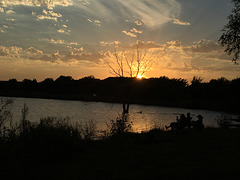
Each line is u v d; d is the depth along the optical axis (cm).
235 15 2011
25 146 1012
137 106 8588
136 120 3719
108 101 10681
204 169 729
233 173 680
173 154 966
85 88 13700
